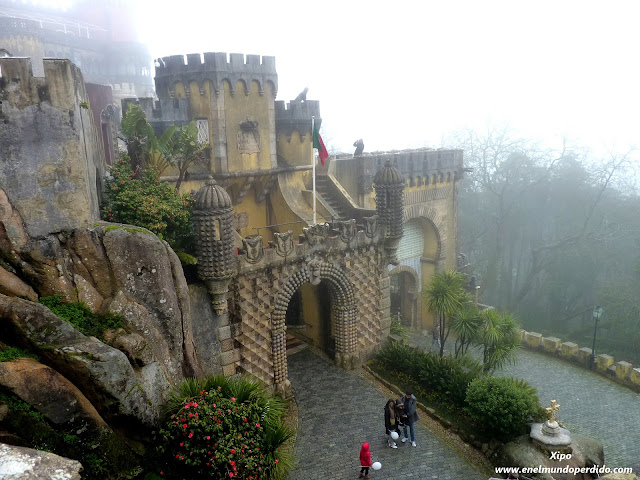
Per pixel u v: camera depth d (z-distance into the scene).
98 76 46.28
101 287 12.86
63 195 12.43
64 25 44.28
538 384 25.50
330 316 23.39
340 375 22.00
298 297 26.02
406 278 33.84
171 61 21.66
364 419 18.62
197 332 16.89
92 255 12.78
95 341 11.26
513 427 16.31
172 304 13.74
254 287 18.42
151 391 12.48
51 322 11.03
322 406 19.52
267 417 13.54
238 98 22.00
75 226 12.65
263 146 23.27
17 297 11.16
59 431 10.06
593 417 22.19
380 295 23.47
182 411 12.17
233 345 18.14
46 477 7.52
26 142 11.80
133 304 12.84
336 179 27.27
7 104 11.47
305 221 22.89
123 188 15.82
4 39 37.00
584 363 27.45
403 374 21.59
